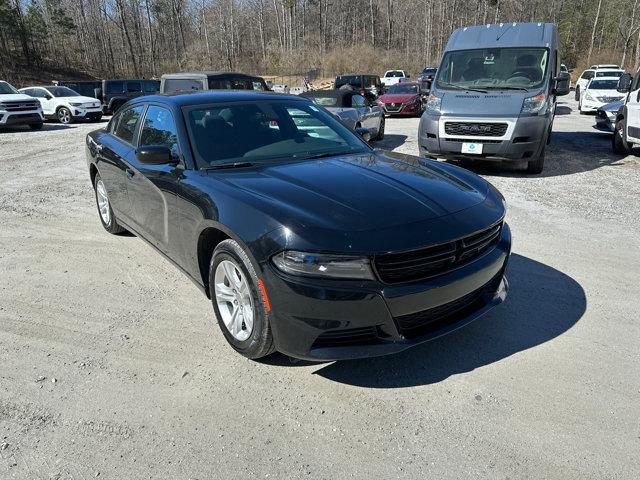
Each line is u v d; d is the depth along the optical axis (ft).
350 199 9.05
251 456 7.39
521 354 9.86
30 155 37.09
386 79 125.59
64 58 197.88
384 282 8.04
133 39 233.55
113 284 13.47
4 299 12.62
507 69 27.25
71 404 8.60
